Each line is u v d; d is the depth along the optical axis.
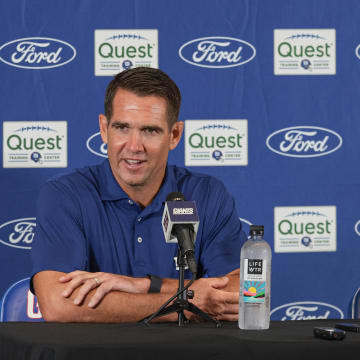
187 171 5.76
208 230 5.54
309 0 6.84
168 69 6.75
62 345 2.78
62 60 6.67
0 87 6.59
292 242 6.83
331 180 6.86
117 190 5.29
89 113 6.70
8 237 6.60
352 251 6.85
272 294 6.80
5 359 3.08
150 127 4.97
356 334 3.19
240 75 6.80
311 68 6.85
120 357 2.76
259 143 6.82
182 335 3.01
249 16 6.80
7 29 6.61
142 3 6.71
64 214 5.14
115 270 5.27
